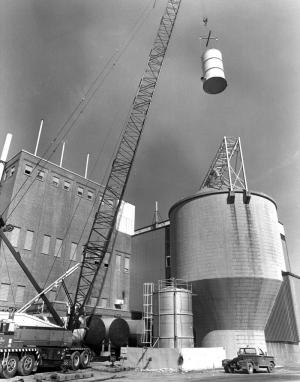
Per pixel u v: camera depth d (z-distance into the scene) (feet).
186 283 140.46
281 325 162.61
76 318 136.77
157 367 107.86
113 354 134.21
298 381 71.05
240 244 135.03
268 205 147.02
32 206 181.47
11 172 185.26
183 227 150.20
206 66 127.44
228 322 133.18
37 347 88.63
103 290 204.54
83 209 211.20
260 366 100.58
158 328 127.34
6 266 160.35
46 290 159.02
